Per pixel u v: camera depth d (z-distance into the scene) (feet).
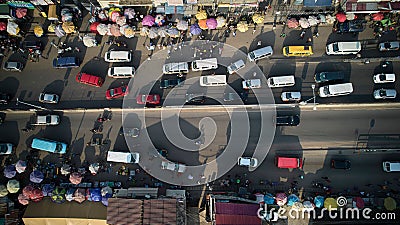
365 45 221.46
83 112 219.00
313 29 224.12
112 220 187.32
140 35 227.40
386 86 215.72
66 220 197.98
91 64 225.35
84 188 208.74
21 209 206.80
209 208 200.64
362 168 208.95
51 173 212.43
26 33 228.63
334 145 211.82
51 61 225.97
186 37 226.17
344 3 214.90
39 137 217.36
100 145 216.13
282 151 212.64
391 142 211.00
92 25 222.69
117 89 217.56
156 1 218.59
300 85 218.38
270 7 226.79
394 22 220.64
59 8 223.71
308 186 208.23
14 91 222.89
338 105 212.43
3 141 216.95
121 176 212.02
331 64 219.82
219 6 220.23
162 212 185.78
